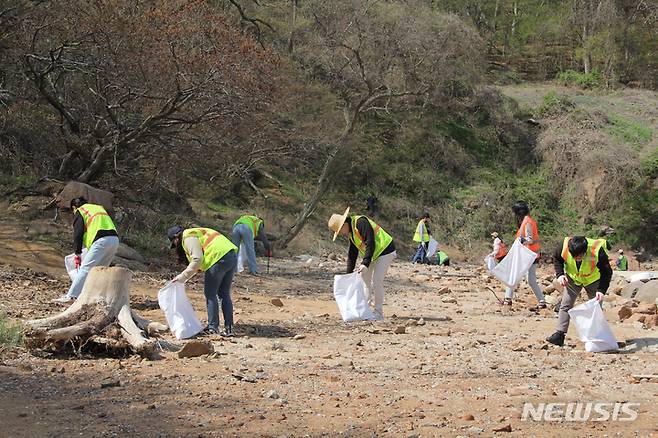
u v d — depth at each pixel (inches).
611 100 1879.9
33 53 791.7
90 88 816.9
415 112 1608.0
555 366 323.3
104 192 749.9
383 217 1453.0
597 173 1561.3
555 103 1749.5
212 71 764.0
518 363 330.0
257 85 806.5
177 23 782.5
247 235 735.1
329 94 1248.8
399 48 1347.2
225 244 390.3
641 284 635.5
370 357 341.7
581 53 2114.9
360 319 456.4
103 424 219.6
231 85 776.9
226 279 397.1
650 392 272.1
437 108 1612.9
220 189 1216.2
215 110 802.2
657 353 364.8
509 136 1689.2
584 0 2144.4
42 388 261.0
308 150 1184.2
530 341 396.8
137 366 301.4
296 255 1077.1
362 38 1256.2
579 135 1638.8
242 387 268.7
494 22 2279.8
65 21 775.1
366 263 456.1
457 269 1030.4
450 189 1555.1
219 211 1181.7
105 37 765.3
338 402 249.4
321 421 226.8
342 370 307.1
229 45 794.2
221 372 293.0
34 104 866.1
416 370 311.0
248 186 1320.1
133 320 332.8
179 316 375.9
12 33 789.9
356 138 1253.1
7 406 235.6
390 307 574.2
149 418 226.8
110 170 854.5
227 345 363.6
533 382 287.4
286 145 1123.9
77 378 277.6
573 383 287.1
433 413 238.2
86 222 446.0
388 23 1370.6
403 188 1525.6
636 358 349.1
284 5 1497.3
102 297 327.9
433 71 1407.5
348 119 1269.7
